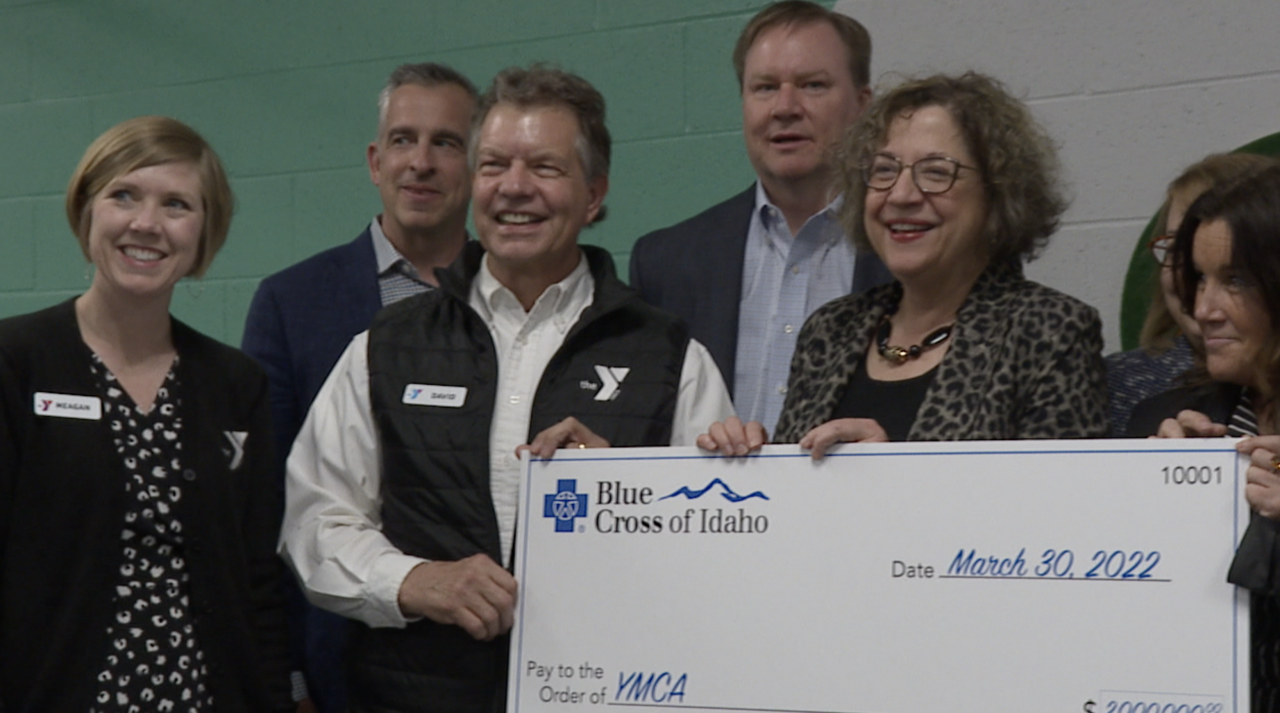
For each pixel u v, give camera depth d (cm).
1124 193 262
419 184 260
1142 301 258
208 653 188
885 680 156
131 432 189
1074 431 158
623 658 170
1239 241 150
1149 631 145
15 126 375
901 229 172
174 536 189
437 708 179
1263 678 149
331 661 236
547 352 194
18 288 372
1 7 378
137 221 188
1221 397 161
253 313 254
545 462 178
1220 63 254
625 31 307
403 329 197
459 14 325
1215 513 145
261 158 346
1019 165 170
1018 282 172
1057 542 151
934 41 279
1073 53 267
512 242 193
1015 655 151
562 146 195
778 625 163
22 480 181
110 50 365
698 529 169
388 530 189
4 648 178
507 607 174
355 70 336
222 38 352
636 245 254
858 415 175
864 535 161
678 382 191
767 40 237
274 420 244
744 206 246
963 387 163
